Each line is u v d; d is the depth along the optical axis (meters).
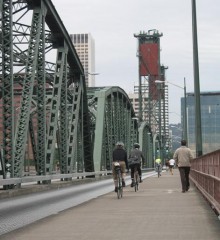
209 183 20.33
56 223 15.05
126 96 81.69
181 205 20.22
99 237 12.31
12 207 21.36
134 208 19.19
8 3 26.77
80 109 47.59
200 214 16.91
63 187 37.81
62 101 40.16
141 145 112.62
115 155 25.25
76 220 15.72
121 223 14.86
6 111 26.91
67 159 40.59
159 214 17.03
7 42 26.64
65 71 40.34
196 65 39.53
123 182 25.39
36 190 31.42
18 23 32.72
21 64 34.06
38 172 33.59
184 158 27.88
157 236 12.34
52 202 23.92
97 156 57.91
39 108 33.53
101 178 54.78
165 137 181.38
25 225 14.91
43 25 33.72
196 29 39.50
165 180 48.50
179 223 14.70
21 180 28.52
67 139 40.78
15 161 28.75
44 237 12.41
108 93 65.44
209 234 12.59
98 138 58.94
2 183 25.69
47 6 34.41
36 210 20.09
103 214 17.28
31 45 31.92
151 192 28.77
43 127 33.41
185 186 28.09
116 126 71.81
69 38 40.56
